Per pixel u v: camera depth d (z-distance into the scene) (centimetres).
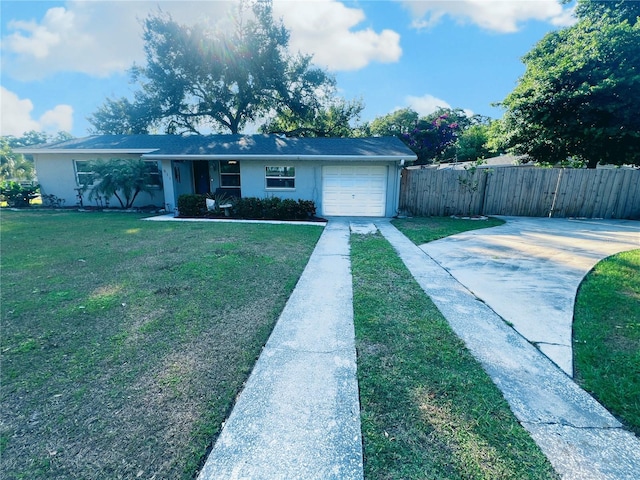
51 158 1341
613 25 1208
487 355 263
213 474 159
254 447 175
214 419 195
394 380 232
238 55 2020
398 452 171
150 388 224
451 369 245
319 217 1123
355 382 230
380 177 1126
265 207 1075
